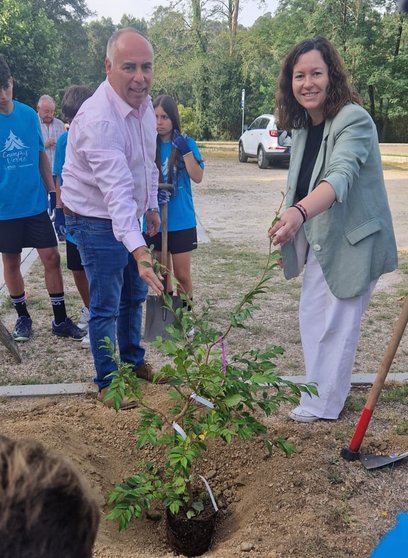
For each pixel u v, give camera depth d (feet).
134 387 9.82
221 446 11.64
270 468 10.93
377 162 11.64
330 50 11.18
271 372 9.27
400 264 27.55
